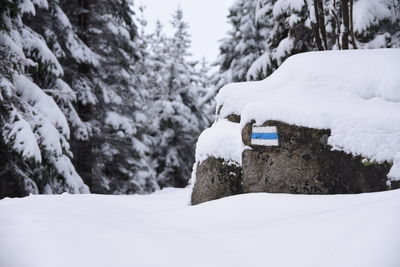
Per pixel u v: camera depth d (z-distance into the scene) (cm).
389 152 299
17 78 752
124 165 1419
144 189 1548
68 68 1088
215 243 225
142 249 213
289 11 974
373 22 825
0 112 677
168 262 194
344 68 382
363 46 830
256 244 212
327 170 325
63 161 792
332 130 328
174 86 2336
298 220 238
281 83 418
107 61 1255
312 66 400
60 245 218
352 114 326
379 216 185
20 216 296
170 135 2194
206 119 2561
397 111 314
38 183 821
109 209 399
